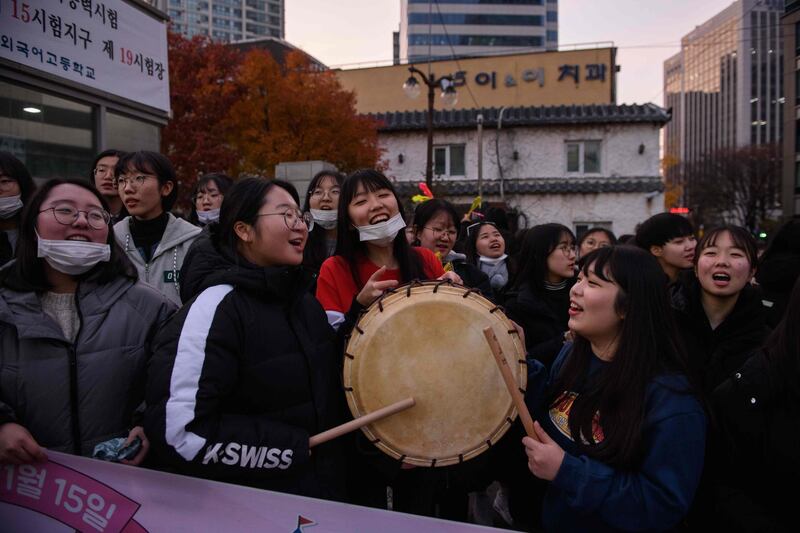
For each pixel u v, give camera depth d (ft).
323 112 50.29
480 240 13.60
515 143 57.31
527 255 10.50
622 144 56.08
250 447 5.19
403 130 58.70
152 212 10.19
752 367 5.49
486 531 5.24
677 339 5.53
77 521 5.54
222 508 5.26
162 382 5.18
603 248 5.83
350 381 5.84
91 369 6.01
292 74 51.62
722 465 5.69
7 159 9.25
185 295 6.77
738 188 122.01
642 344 5.39
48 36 15.72
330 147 50.01
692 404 5.22
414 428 5.79
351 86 79.71
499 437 5.87
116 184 10.21
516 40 249.14
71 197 6.08
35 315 5.87
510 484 7.07
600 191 55.62
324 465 5.84
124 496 5.46
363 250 7.84
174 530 5.33
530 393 6.40
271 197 5.91
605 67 74.95
